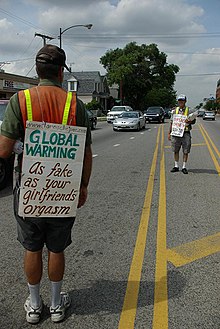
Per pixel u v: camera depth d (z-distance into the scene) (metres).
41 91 2.56
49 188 2.62
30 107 2.51
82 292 3.35
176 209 5.91
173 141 8.97
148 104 79.94
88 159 2.77
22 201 2.60
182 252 4.23
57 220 2.70
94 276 3.65
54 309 2.89
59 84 2.67
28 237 2.72
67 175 2.65
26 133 2.51
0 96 32.91
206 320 2.93
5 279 3.58
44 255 4.12
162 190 7.21
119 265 3.89
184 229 4.98
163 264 3.92
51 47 2.63
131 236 4.72
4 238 4.64
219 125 35.50
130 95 76.44
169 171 9.30
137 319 2.95
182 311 3.06
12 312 3.03
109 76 71.25
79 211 5.80
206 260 4.04
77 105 2.63
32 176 2.58
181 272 3.75
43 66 2.58
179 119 8.80
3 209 5.92
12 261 3.97
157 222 5.27
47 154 2.58
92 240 4.58
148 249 4.31
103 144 15.87
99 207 6.02
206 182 7.95
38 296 2.90
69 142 2.61
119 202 6.33
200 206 6.08
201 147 14.87
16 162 2.67
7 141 2.55
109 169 9.59
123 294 3.32
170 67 81.31
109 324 2.88
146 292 3.36
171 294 3.32
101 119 43.12
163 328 2.83
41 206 2.63
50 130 2.55
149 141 17.33
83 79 64.50
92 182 7.95
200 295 3.31
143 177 8.53
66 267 3.83
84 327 2.84
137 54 73.38
